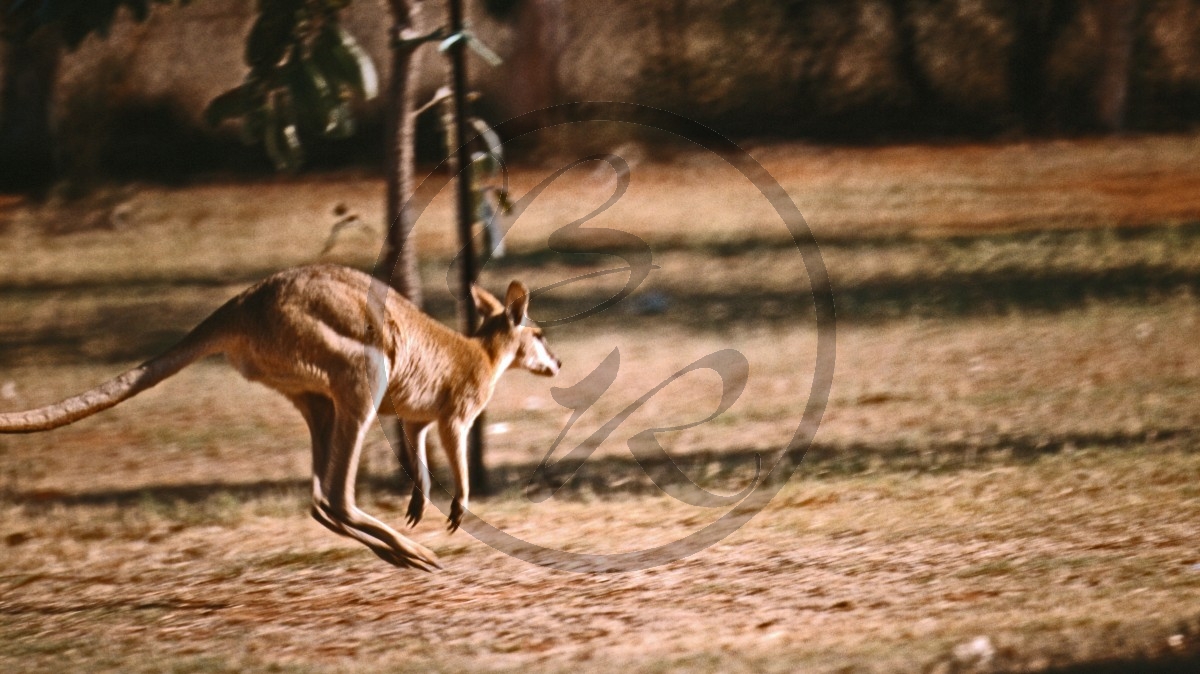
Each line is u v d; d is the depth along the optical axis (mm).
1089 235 23984
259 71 9820
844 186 30516
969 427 12617
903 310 19438
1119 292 19453
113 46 31562
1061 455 10969
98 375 17500
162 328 20594
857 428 13000
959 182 30438
